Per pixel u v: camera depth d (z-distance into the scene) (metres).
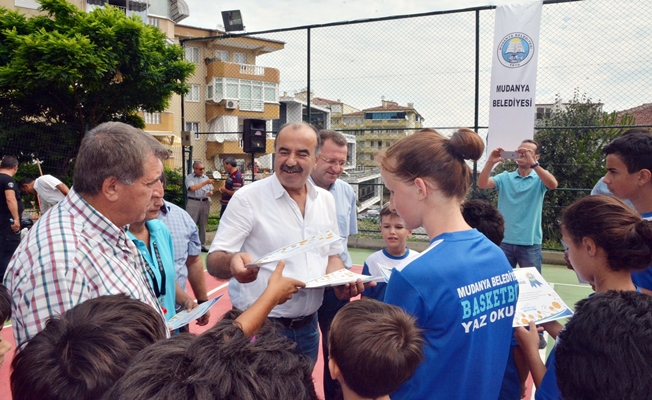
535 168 4.94
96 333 1.04
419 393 1.40
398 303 1.43
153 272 2.52
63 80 12.02
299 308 2.54
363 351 1.32
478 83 7.84
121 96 14.02
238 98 26.36
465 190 1.58
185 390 0.72
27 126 11.98
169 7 28.45
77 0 18.84
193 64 14.52
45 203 6.62
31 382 0.98
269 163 27.16
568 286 7.12
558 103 9.41
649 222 1.71
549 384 1.65
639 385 1.21
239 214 2.49
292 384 0.81
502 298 1.54
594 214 1.71
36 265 1.44
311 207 2.67
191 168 10.66
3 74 12.12
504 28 6.55
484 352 1.48
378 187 9.72
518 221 5.08
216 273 2.41
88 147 1.59
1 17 13.34
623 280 1.71
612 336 1.26
